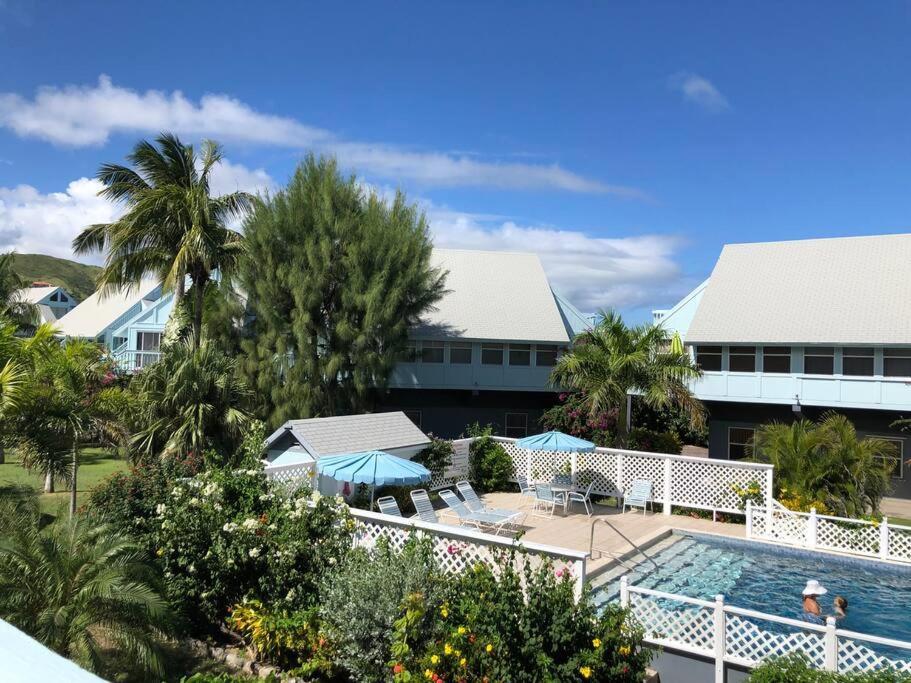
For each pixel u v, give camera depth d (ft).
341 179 82.84
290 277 76.69
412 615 24.58
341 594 27.43
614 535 52.06
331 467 47.65
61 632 24.39
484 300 104.73
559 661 23.50
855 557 47.83
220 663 28.68
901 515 69.26
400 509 57.06
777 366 85.61
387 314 78.59
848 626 37.63
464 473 68.18
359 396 80.74
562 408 82.53
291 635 28.09
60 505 32.04
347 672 27.76
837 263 91.30
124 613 25.34
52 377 48.19
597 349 69.15
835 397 79.25
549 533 51.98
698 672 31.07
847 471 55.26
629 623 28.78
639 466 62.34
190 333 81.76
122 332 133.69
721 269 97.96
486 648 22.80
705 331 88.79
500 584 24.76
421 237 84.53
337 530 32.30
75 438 46.39
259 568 30.78
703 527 55.52
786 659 26.17
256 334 81.41
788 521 51.52
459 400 101.76
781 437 58.70
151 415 54.03
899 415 79.00
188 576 31.07
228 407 55.98
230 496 33.50
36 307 120.47
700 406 68.64
